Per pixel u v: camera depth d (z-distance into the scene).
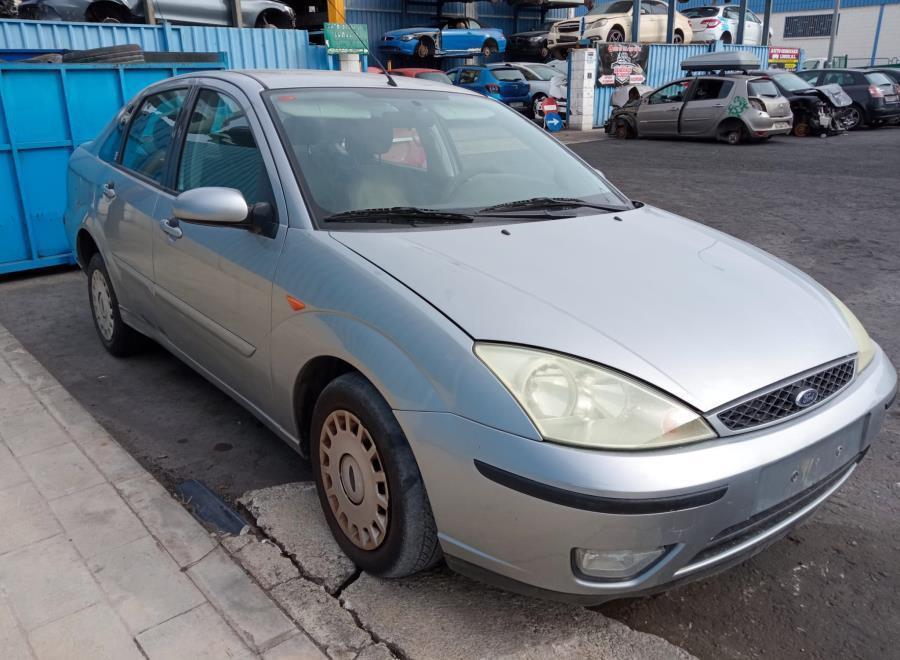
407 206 2.94
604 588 2.04
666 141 17.50
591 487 1.90
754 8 50.97
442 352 2.13
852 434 2.36
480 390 2.04
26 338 4.98
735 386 2.10
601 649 2.29
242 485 3.24
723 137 16.66
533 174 3.46
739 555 2.18
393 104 3.43
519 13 31.47
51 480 3.12
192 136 3.54
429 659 2.23
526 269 2.47
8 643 2.24
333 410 2.51
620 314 2.26
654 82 23.12
